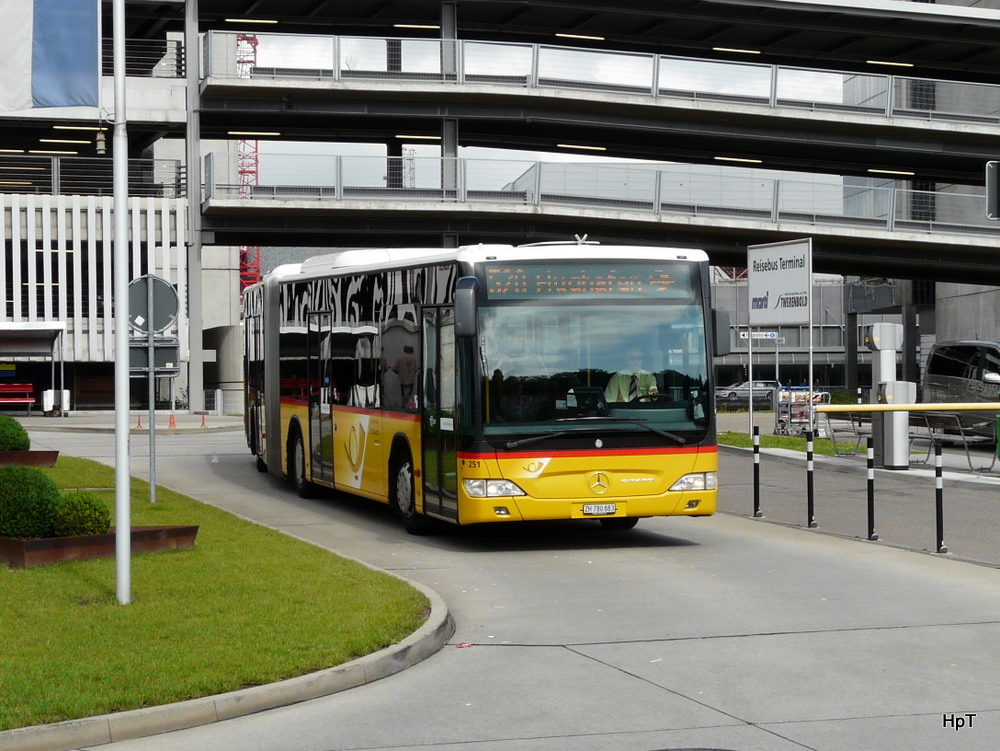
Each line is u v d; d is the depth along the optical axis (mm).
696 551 14328
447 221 51469
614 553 14258
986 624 10039
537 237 51844
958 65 61875
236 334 67125
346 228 51719
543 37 59656
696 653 9094
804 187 50438
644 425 14258
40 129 57781
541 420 14000
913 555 13836
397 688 8188
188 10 53000
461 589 11969
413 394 15484
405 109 52062
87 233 58281
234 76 50812
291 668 8062
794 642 9422
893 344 24172
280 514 18172
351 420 17812
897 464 23266
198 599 10336
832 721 7254
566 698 7863
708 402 14555
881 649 9156
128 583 10219
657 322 14484
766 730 7070
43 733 6762
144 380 61312
